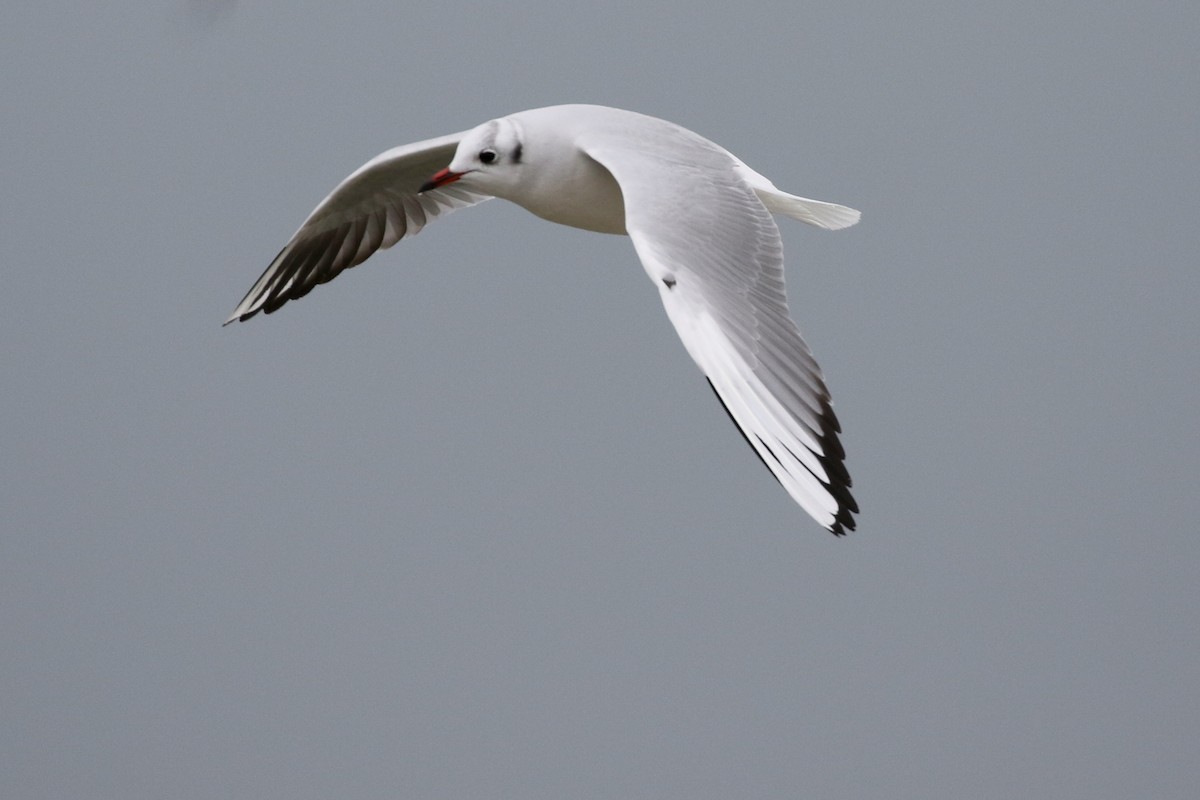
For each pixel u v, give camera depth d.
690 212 8.83
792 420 7.94
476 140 10.16
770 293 8.59
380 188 11.84
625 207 8.87
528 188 10.18
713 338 8.16
